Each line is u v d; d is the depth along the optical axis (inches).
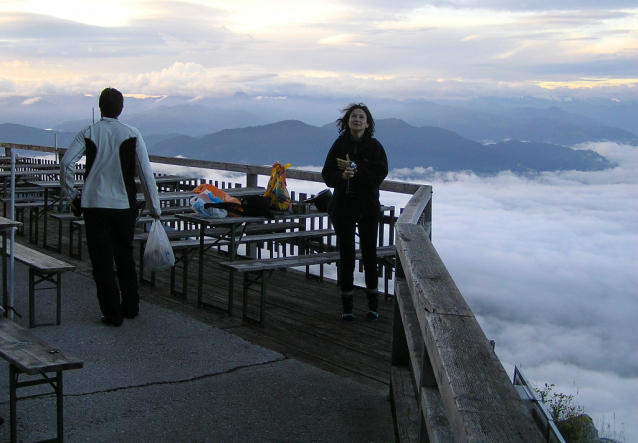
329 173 193.2
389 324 196.9
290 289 241.6
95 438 111.1
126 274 184.4
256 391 136.4
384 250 225.5
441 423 69.6
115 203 174.1
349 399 133.2
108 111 173.2
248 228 258.1
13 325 121.5
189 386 138.1
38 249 294.8
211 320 193.2
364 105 189.3
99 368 146.7
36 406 123.5
